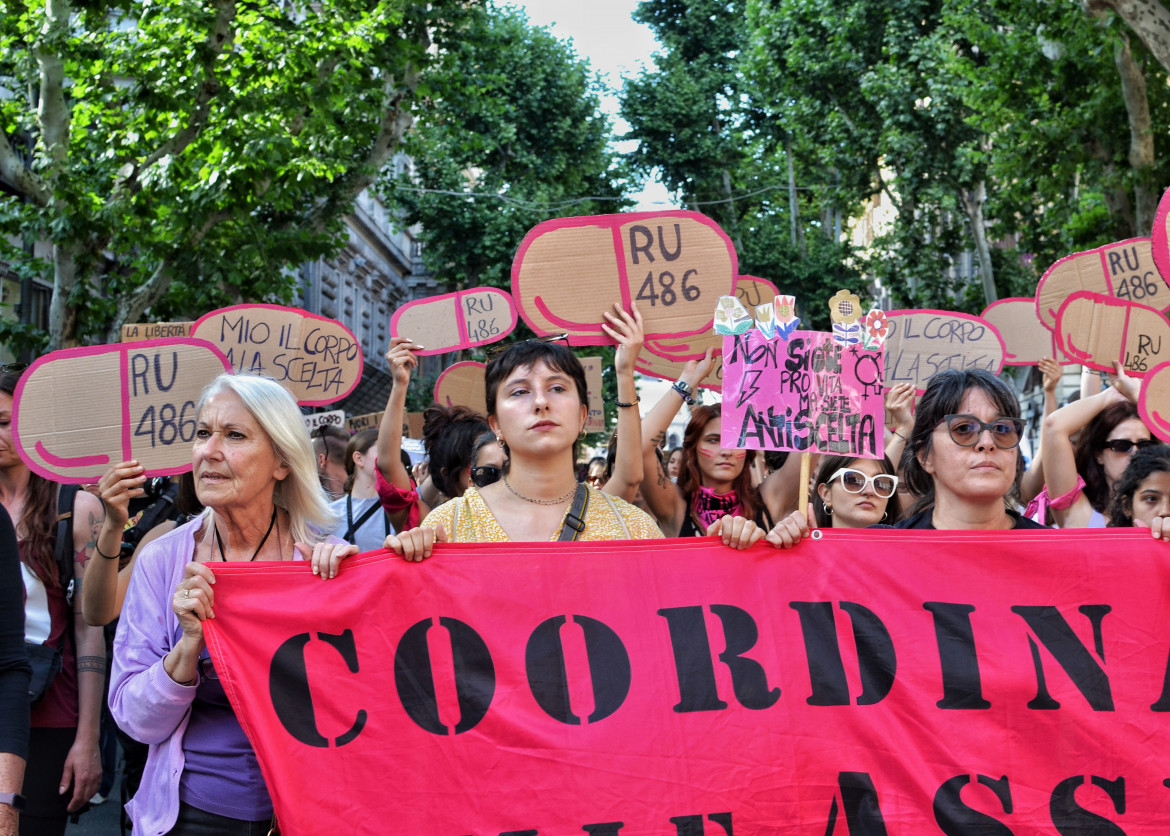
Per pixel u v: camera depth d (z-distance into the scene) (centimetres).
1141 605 338
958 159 2177
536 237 436
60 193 1241
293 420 330
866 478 461
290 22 1420
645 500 513
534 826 314
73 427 405
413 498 488
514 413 342
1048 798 324
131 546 402
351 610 321
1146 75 1580
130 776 402
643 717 323
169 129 1357
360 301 3594
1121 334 558
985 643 334
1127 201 1612
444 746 318
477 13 2091
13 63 1360
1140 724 329
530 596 330
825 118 2636
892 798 323
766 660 331
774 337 354
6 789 271
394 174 3338
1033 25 1683
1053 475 519
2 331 1343
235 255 1536
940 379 358
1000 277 2434
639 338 424
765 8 2661
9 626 286
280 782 306
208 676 315
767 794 320
